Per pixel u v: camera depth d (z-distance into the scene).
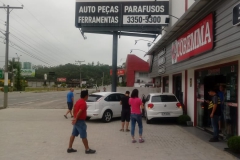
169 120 14.40
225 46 7.38
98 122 14.45
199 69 12.16
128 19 17.70
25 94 53.59
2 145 8.64
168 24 17.12
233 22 6.75
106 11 17.91
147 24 17.41
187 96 14.02
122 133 10.98
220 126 10.00
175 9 15.58
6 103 23.12
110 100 14.79
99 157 7.20
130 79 40.53
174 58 13.14
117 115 15.14
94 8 18.05
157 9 17.30
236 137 7.69
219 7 7.81
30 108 23.05
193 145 8.72
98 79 114.38
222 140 9.52
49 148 8.23
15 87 72.62
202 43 9.05
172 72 13.79
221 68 9.88
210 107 9.48
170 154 7.54
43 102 31.88
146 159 7.01
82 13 18.11
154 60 20.09
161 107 13.36
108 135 10.49
